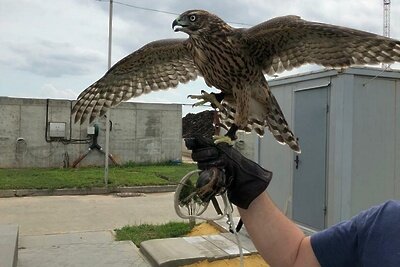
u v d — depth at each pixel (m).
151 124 21.97
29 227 9.24
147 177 16.78
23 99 19.86
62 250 6.97
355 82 5.84
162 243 6.75
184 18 2.31
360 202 5.89
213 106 2.35
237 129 2.28
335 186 5.89
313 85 6.34
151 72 2.83
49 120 20.22
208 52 2.29
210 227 8.12
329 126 6.02
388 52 2.06
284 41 2.27
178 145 22.47
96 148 20.86
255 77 2.35
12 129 19.83
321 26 2.06
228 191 2.06
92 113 2.96
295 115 6.75
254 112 2.49
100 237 7.98
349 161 5.83
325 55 2.26
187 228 8.26
